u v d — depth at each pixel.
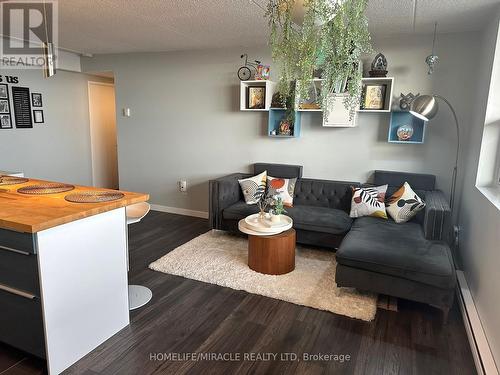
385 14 2.91
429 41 3.50
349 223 3.47
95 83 5.92
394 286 2.48
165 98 4.93
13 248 1.73
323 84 1.80
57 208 1.92
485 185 2.80
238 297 2.70
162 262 3.28
